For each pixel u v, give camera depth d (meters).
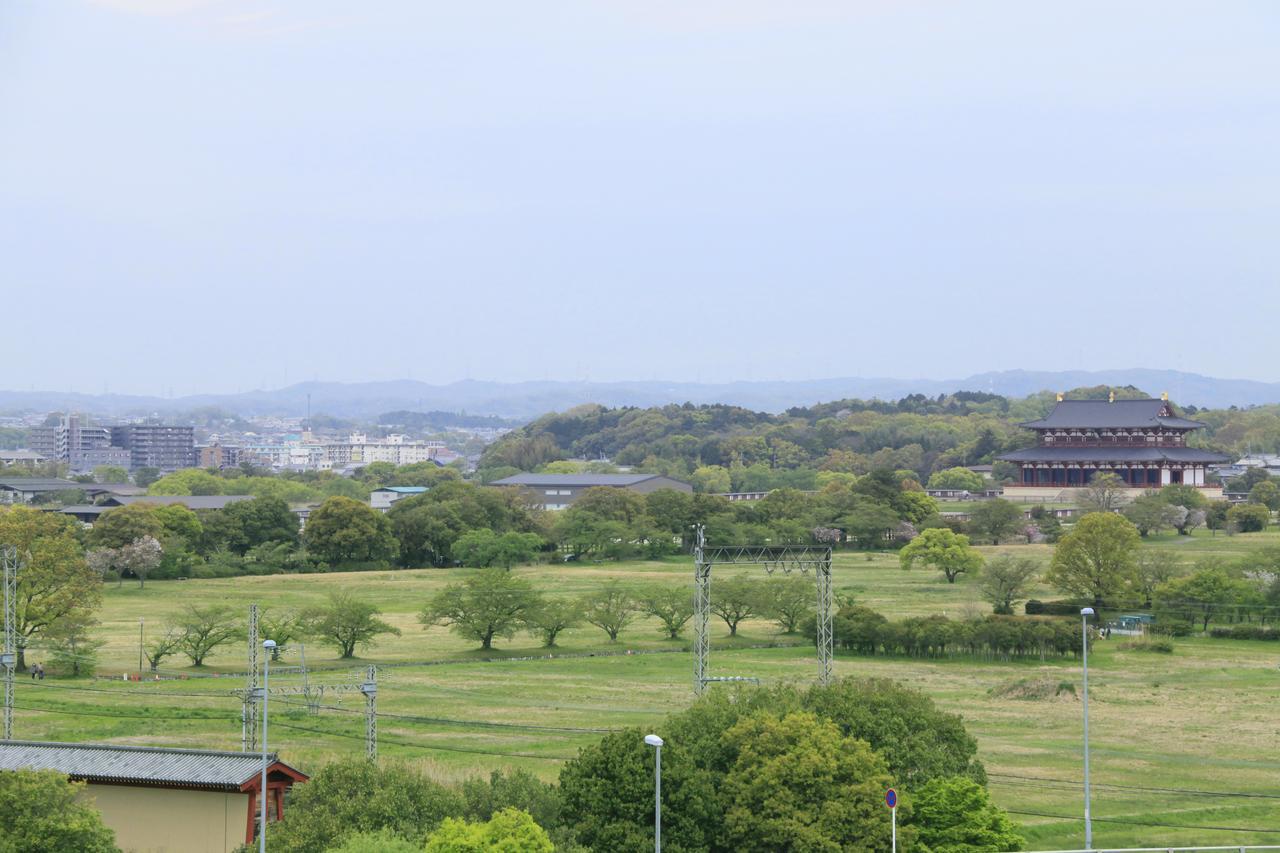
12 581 121.44
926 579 192.50
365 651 141.50
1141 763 93.00
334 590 186.12
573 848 58.56
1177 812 80.25
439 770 81.81
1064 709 111.75
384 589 188.50
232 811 63.12
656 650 142.75
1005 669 130.25
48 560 127.12
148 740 94.75
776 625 161.62
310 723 102.69
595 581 192.62
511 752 92.75
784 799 63.50
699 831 62.75
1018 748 97.75
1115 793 84.88
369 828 58.09
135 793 64.00
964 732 76.19
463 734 99.12
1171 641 143.50
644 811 62.25
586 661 135.12
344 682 120.19
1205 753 96.12
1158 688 120.56
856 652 140.25
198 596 179.12
